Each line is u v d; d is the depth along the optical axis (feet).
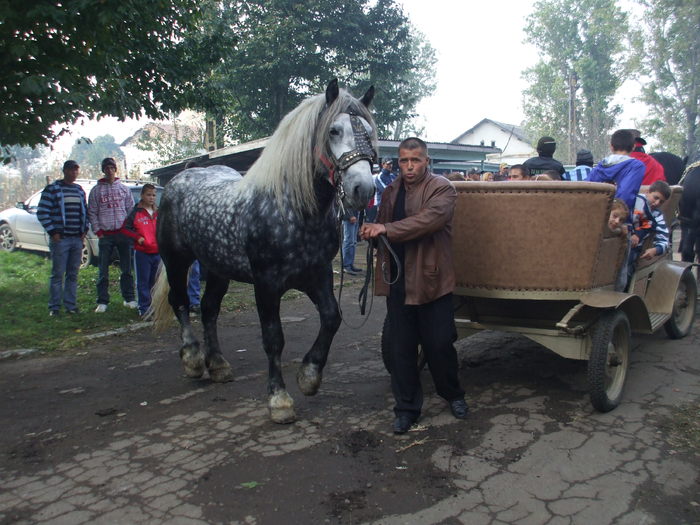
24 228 34.83
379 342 17.26
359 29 63.98
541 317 12.34
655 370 13.56
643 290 14.73
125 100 19.07
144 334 18.99
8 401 12.91
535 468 9.09
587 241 10.66
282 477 9.02
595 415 11.11
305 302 23.72
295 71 62.64
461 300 12.80
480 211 11.14
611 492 8.32
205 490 8.70
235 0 60.13
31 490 8.88
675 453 9.45
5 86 16.56
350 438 10.41
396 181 10.68
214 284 13.99
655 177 17.93
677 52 101.60
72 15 14.98
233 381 13.93
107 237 21.36
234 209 11.58
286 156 10.41
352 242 29.22
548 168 17.24
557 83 125.90
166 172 50.19
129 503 8.41
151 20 19.07
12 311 20.98
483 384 13.09
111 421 11.61
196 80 22.71
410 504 8.14
